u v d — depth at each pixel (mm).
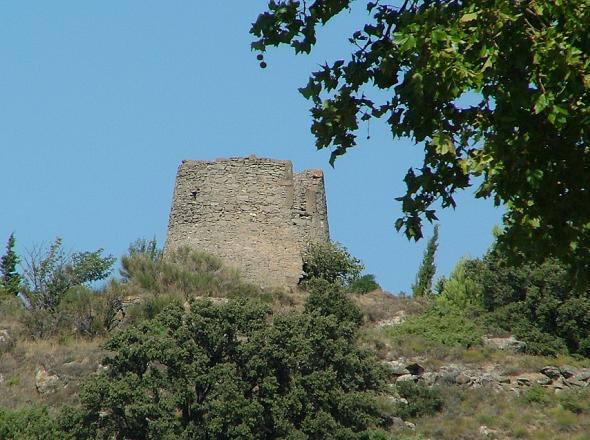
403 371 186875
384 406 173500
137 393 146875
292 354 155250
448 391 183500
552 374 190750
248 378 153000
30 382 180250
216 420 145250
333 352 160250
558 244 59062
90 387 146875
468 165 59938
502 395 185125
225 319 156750
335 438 148250
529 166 58125
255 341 154375
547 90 55406
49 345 193875
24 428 149500
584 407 180875
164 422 144500
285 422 147000
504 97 56188
